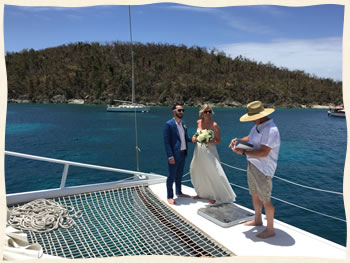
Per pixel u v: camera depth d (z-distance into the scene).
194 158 4.45
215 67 135.50
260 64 140.50
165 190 5.05
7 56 127.19
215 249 3.02
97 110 80.88
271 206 3.16
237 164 17.95
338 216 8.54
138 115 65.94
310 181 13.74
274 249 3.00
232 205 4.19
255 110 3.03
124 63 133.88
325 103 123.56
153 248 3.15
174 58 141.12
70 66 127.69
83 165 4.67
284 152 22.67
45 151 23.27
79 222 3.90
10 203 4.18
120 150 23.72
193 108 102.62
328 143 27.95
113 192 4.78
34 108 87.69
